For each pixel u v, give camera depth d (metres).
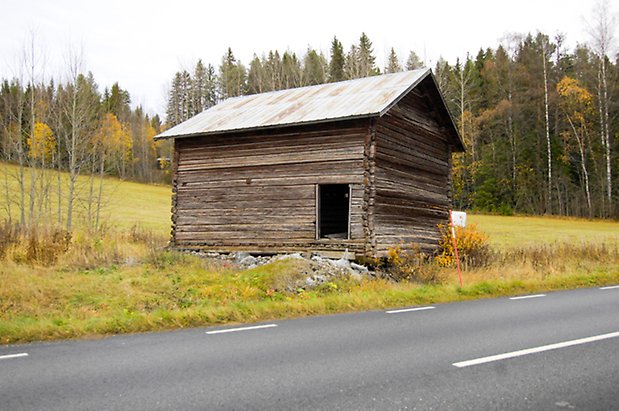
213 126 20.77
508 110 60.91
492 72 66.56
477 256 19.47
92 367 6.38
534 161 58.69
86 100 41.16
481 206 59.31
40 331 8.31
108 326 8.73
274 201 19.62
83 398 5.18
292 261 15.12
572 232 39.88
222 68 87.00
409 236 19.78
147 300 11.67
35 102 38.69
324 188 25.17
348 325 9.25
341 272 15.17
